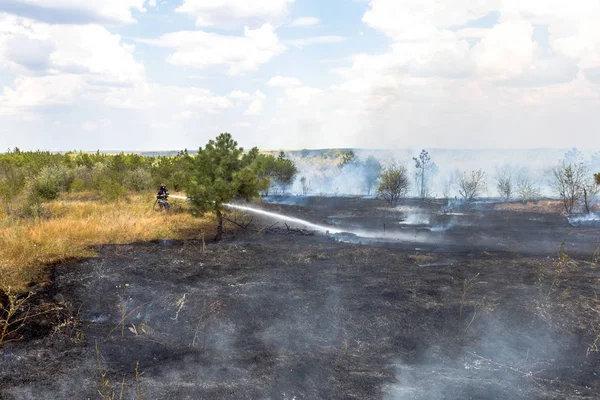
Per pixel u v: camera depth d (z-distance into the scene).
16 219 14.52
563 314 6.99
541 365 5.61
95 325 6.58
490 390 4.91
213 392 4.64
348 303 7.52
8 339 5.86
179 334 6.45
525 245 13.12
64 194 24.69
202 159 14.52
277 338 6.31
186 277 8.92
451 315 7.04
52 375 5.00
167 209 18.56
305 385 4.89
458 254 11.58
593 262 10.58
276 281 8.73
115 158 33.28
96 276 8.59
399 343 6.23
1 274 7.79
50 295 7.50
